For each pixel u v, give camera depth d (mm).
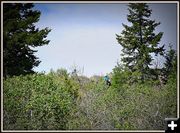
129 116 13531
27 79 14586
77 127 12859
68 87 16562
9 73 17016
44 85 13906
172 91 14281
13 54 17484
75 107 14250
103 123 13148
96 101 14555
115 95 14930
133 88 15609
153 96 14250
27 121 12344
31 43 17344
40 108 12383
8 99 12758
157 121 13219
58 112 12812
